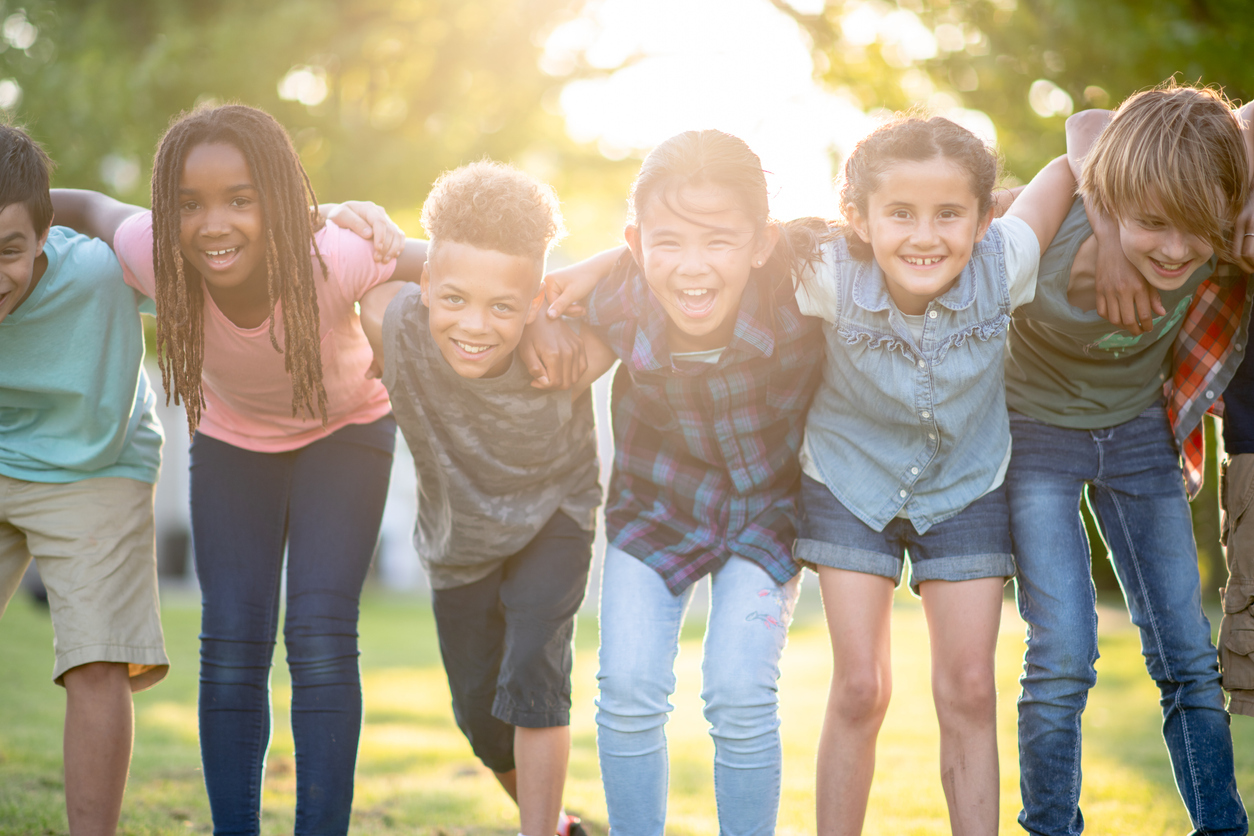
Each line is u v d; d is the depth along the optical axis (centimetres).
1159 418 285
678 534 276
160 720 554
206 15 860
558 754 283
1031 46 808
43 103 824
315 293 270
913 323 261
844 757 265
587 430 291
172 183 260
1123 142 254
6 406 283
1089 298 271
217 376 284
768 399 273
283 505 295
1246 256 263
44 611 1195
